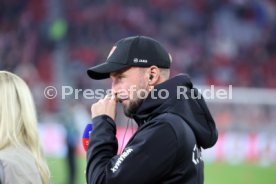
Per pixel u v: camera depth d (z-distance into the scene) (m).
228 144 57.91
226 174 48.00
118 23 85.44
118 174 10.09
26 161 10.29
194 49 83.88
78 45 81.69
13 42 82.62
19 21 85.19
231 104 61.78
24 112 10.65
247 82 81.19
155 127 10.30
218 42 84.88
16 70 77.88
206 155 56.44
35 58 80.12
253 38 86.50
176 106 10.62
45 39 80.62
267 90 62.72
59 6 73.62
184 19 87.00
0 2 86.69
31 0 86.69
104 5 86.50
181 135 10.28
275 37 86.94
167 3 88.12
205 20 87.19
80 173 45.62
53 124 57.47
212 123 11.09
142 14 86.94
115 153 10.75
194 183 10.49
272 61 84.81
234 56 83.94
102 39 83.31
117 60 10.82
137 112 10.92
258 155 58.69
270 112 62.38
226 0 88.56
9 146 10.38
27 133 10.60
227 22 87.00
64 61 68.88
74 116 42.09
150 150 10.16
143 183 10.12
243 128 60.84
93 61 79.75
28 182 10.09
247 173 49.03
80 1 85.75
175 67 81.75
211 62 82.38
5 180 9.91
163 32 85.75
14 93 10.67
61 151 56.16
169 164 10.19
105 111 10.98
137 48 10.84
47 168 10.69
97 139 10.65
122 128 52.53
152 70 10.89
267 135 60.06
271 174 49.09
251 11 88.19
